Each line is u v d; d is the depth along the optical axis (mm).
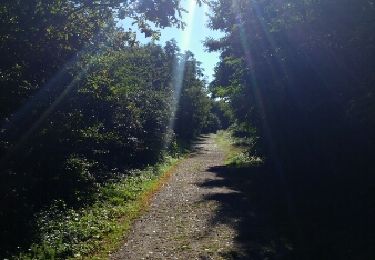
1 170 9242
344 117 11961
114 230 10398
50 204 10961
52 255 8078
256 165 24625
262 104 17875
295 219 11406
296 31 13219
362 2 9984
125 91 14664
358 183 11844
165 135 31469
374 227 9594
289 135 15828
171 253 8664
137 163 23500
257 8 17609
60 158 12039
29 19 8062
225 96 24156
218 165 29203
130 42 10430
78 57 10742
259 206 13688
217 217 12164
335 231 9805
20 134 9641
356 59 10734
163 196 16016
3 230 8617
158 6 8180
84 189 13359
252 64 18234
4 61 8359
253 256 8445
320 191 13812
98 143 16250
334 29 11516
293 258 8219
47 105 10359
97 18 9820
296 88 14367
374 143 11219
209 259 8273
